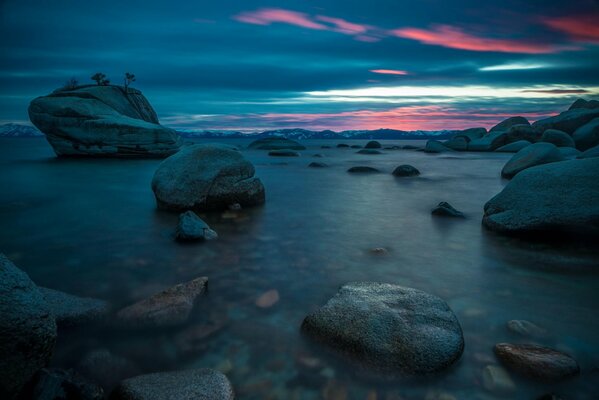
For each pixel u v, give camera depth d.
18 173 15.09
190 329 3.09
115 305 3.53
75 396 2.13
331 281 4.14
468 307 3.49
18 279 2.31
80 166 17.95
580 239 5.37
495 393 2.36
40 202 8.88
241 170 8.23
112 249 5.23
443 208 7.55
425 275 4.32
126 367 2.61
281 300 3.65
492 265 4.64
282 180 13.38
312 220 7.13
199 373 2.40
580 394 2.34
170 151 22.72
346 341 2.75
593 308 3.46
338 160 23.06
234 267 4.55
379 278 4.23
